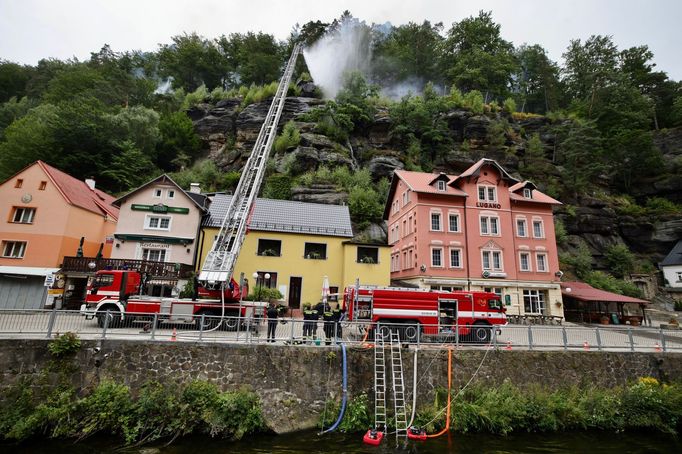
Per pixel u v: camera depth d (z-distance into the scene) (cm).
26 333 1182
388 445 1120
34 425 1041
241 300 2056
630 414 1365
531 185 3616
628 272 4375
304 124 5566
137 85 6662
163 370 1199
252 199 2516
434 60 8069
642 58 7256
